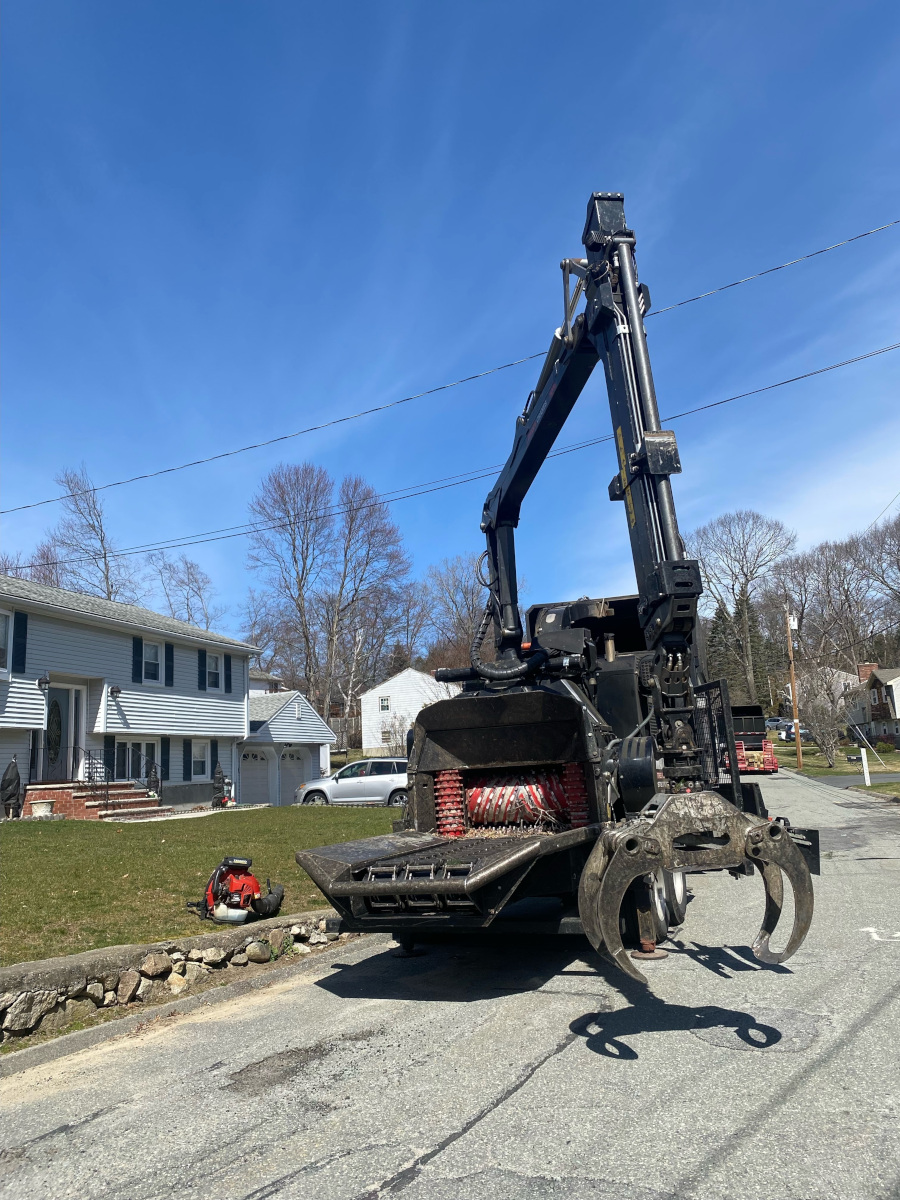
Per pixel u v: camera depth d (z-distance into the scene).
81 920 7.06
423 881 5.32
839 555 61.72
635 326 6.76
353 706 63.38
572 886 6.01
